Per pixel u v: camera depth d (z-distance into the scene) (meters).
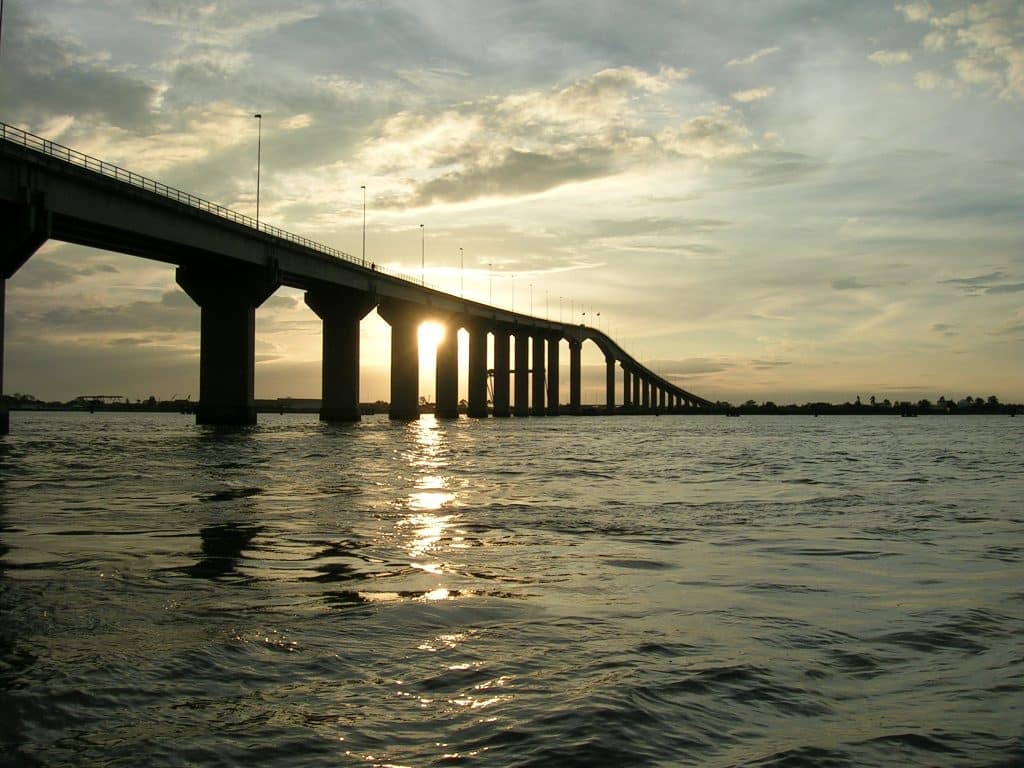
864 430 151.50
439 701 8.56
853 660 10.12
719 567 16.27
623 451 65.38
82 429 113.38
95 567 15.59
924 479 39.41
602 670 9.55
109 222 78.56
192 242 91.19
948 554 18.05
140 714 8.13
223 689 8.84
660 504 27.66
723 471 44.03
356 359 138.88
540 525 22.19
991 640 11.06
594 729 7.79
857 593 13.97
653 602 13.12
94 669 9.36
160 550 17.62
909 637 11.16
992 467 48.75
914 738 7.73
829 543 19.45
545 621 11.80
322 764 7.12
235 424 109.12
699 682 9.16
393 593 13.56
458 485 34.19
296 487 32.62
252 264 104.56
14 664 9.49
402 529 21.17
